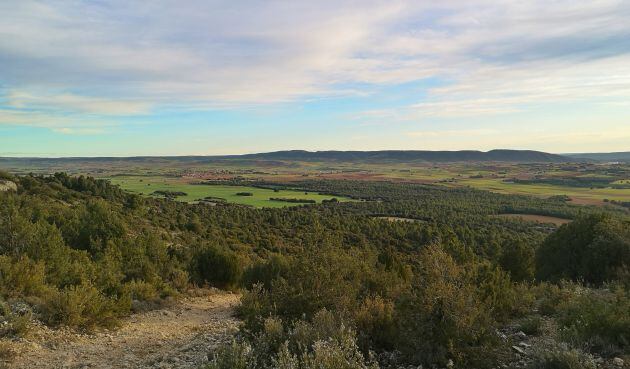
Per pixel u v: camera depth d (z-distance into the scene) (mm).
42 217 23812
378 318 6598
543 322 7504
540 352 5348
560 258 17688
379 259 15258
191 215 63594
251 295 8148
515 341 6543
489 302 7109
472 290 6566
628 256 14320
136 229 36344
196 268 19406
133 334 9336
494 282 8828
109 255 17250
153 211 58875
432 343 5715
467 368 5449
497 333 6363
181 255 21453
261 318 7070
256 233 52438
